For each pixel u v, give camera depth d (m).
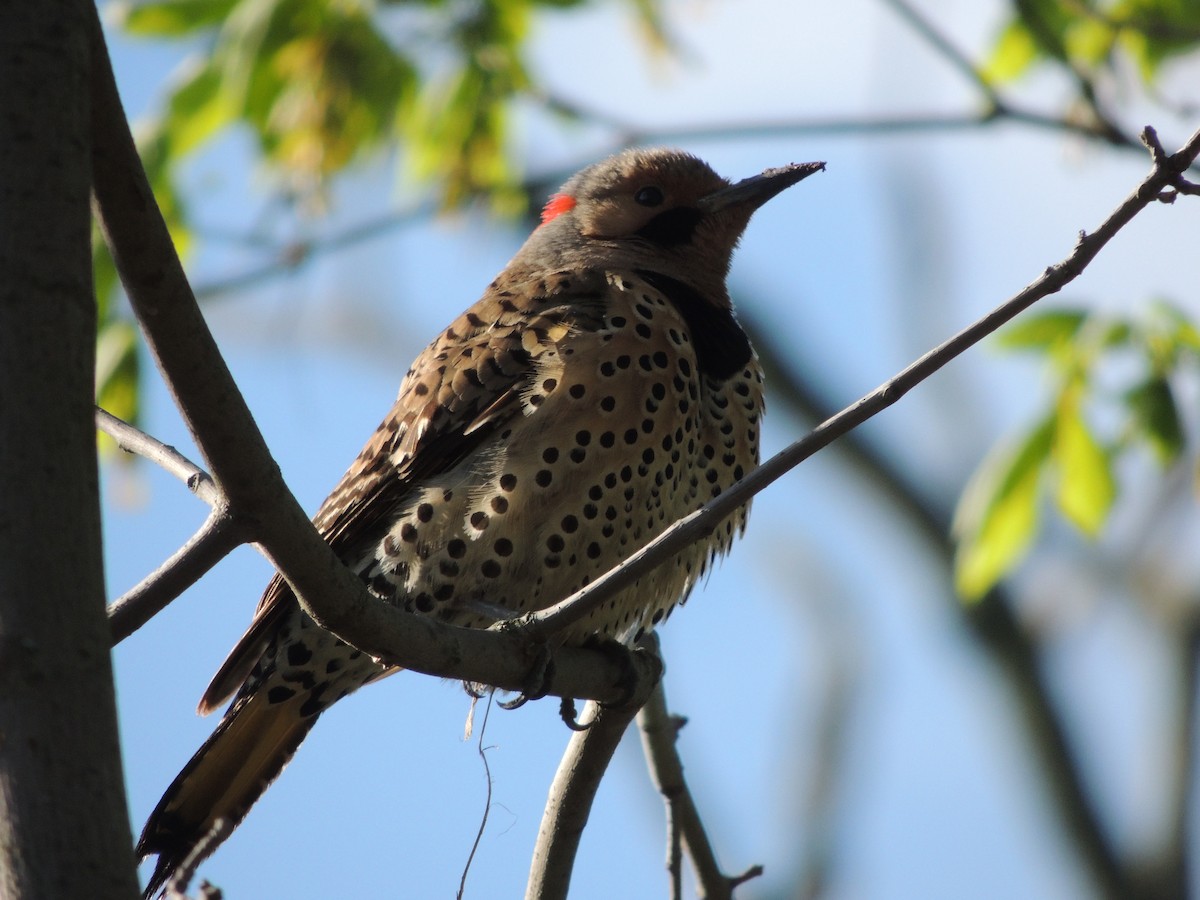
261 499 6.64
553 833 8.50
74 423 5.30
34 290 5.29
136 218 5.89
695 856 9.48
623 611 10.24
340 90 13.11
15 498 5.19
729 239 11.57
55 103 5.41
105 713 5.18
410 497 10.07
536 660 7.84
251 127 13.27
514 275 11.70
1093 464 12.02
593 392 9.82
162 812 9.55
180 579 7.01
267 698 9.79
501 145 14.45
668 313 10.29
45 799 5.02
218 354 6.33
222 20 13.38
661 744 9.15
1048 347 12.09
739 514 10.91
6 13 5.44
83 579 5.23
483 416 9.95
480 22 13.95
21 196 5.33
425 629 7.33
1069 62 13.46
